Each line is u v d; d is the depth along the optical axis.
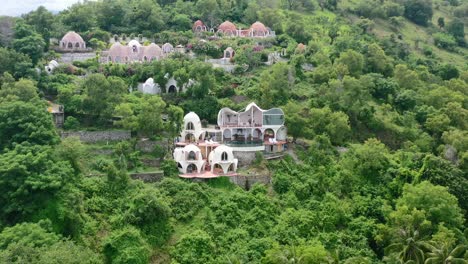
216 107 147.62
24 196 97.75
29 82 128.75
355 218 119.06
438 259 95.06
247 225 109.88
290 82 166.50
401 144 153.62
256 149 131.88
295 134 140.88
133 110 133.38
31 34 163.00
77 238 98.25
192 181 119.06
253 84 164.75
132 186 112.25
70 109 135.62
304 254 92.69
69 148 110.38
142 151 127.38
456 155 141.88
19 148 104.50
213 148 129.50
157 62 157.38
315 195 122.50
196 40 195.12
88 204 105.38
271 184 124.12
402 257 97.81
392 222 111.12
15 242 84.31
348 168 130.75
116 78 147.88
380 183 129.62
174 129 130.88
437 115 160.25
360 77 169.12
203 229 106.81
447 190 119.12
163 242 103.38
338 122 142.38
